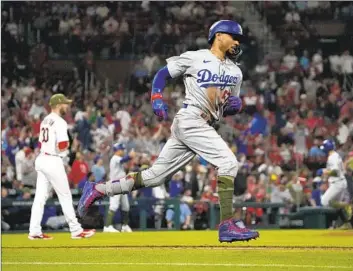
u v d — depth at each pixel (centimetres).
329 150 3809
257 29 6538
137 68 6147
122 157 3741
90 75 6066
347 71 6338
